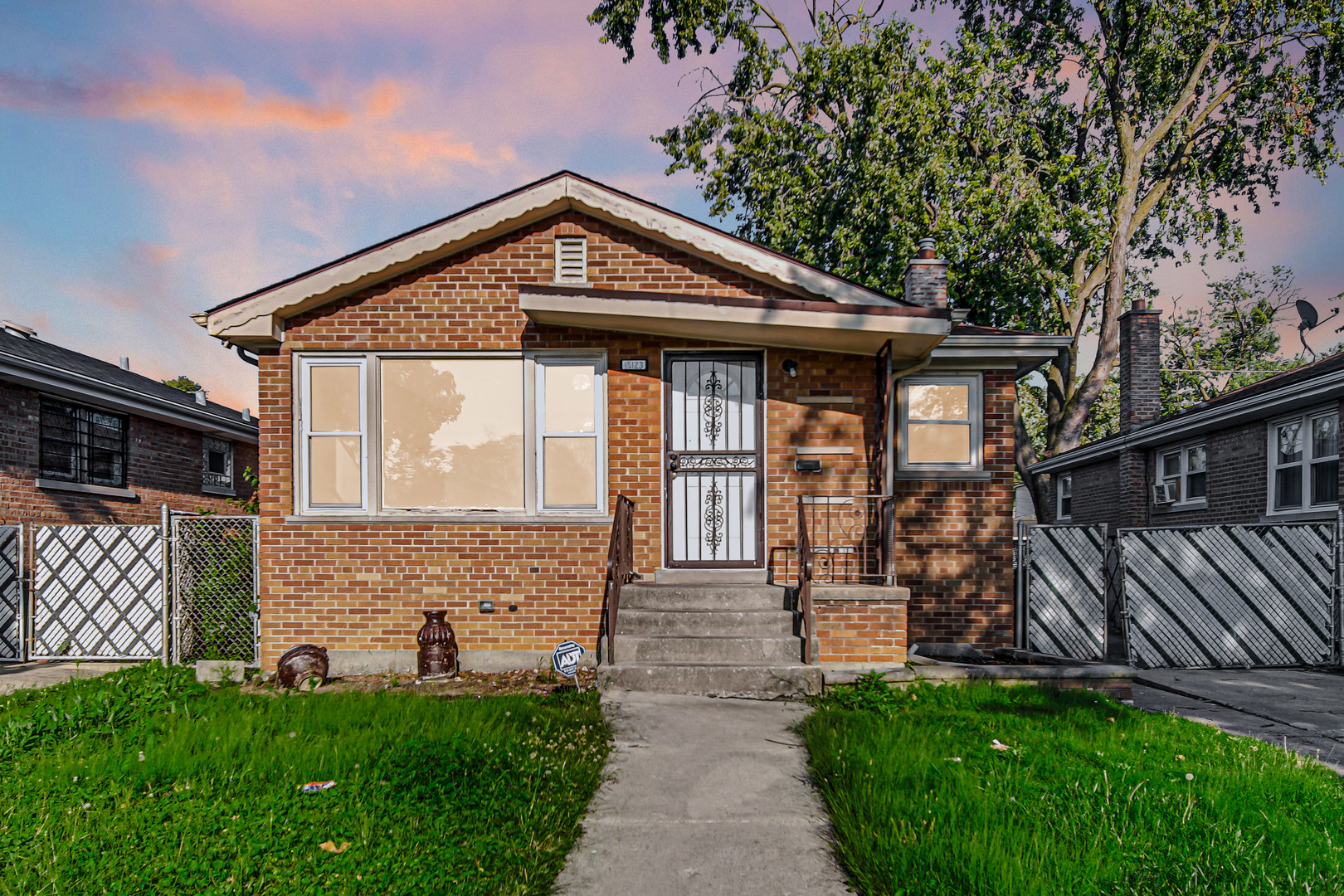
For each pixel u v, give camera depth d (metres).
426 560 8.23
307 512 8.34
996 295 18.84
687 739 5.63
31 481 12.20
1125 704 7.15
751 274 8.42
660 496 8.39
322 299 8.34
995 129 18.27
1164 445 15.97
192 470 16.62
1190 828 4.08
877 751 5.12
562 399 8.46
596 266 8.45
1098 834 3.91
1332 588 10.23
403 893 3.42
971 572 8.75
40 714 6.14
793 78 19.33
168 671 7.82
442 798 4.41
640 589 7.80
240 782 4.71
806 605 7.11
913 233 17.50
